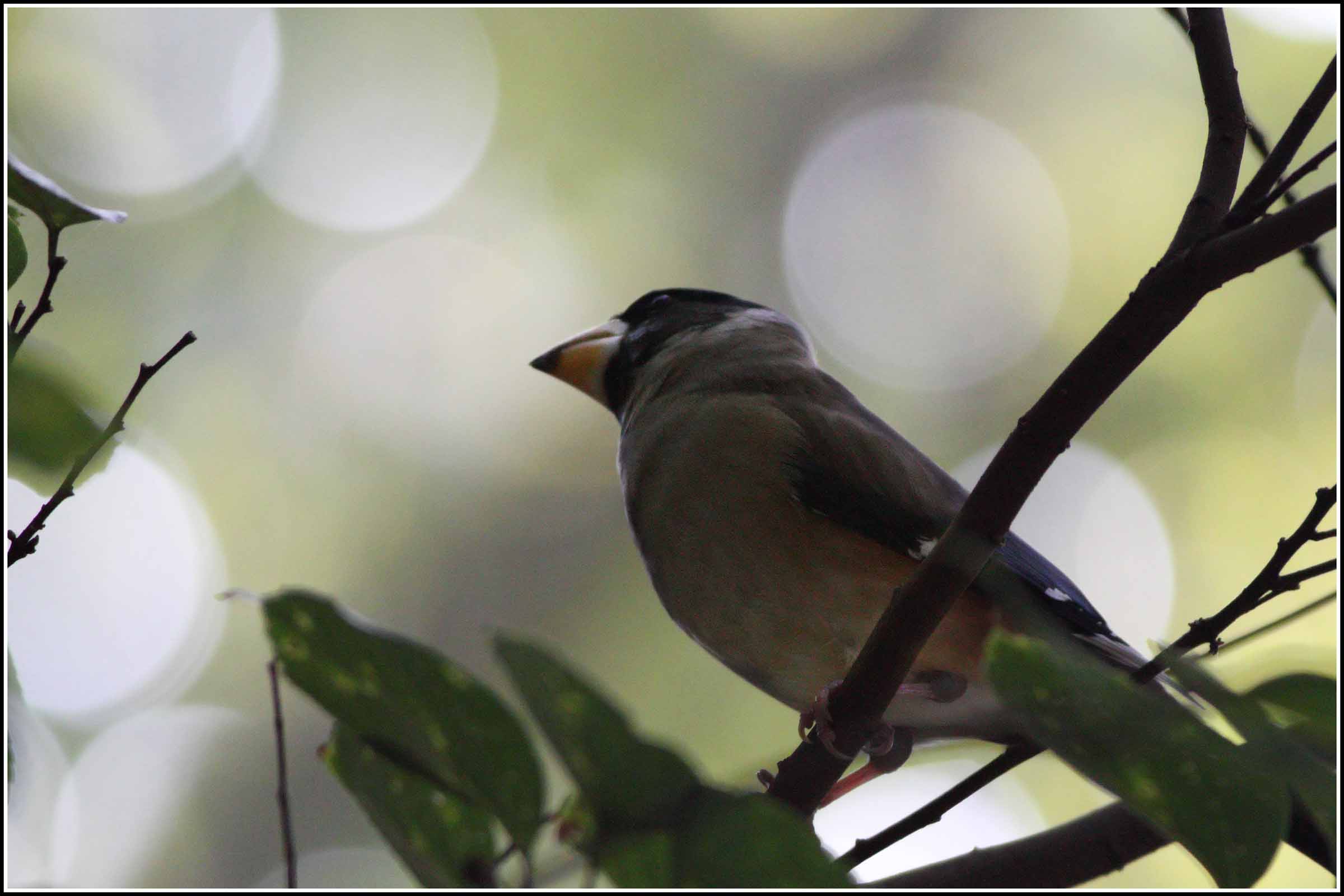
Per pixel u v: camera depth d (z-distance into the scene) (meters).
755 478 6.20
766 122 14.55
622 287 14.06
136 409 12.70
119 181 13.38
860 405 6.94
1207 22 4.55
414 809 3.29
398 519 13.22
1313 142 12.21
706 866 2.64
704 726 11.87
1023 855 5.30
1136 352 4.08
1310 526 3.98
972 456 13.23
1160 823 2.71
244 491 12.98
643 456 6.66
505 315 13.92
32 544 3.57
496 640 2.63
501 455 13.59
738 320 7.52
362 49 14.37
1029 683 2.77
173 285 13.34
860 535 6.07
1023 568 5.92
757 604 6.18
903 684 5.84
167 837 11.48
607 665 12.62
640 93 14.55
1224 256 3.96
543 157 14.37
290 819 3.93
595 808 2.68
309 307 13.63
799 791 4.81
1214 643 3.96
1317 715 2.77
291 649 3.00
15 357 3.59
